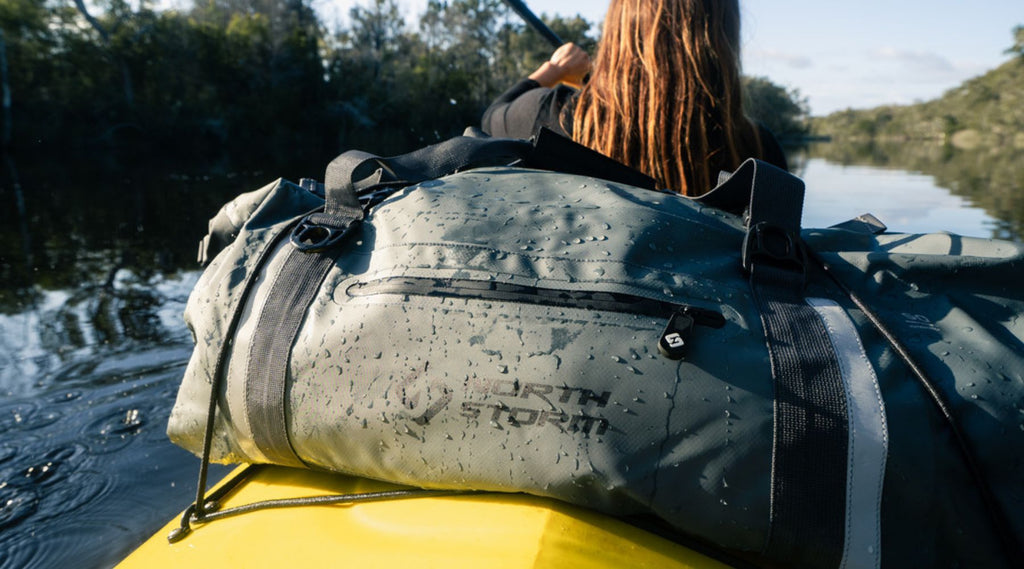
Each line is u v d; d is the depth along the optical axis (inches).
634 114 43.5
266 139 1069.8
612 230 26.8
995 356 24.0
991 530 22.9
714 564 24.2
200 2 1375.5
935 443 22.5
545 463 23.4
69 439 74.4
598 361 23.3
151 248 180.2
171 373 93.7
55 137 839.7
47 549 54.6
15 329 110.7
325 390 26.1
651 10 42.4
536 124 51.9
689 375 22.9
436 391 24.3
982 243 28.8
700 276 25.6
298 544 26.9
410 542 24.9
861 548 21.9
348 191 30.1
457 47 1534.2
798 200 27.9
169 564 28.3
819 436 21.9
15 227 208.7
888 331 24.4
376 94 1261.1
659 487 22.7
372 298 26.4
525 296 24.8
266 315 27.9
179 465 69.2
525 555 22.4
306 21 1443.2
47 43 887.1
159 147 905.5
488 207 28.6
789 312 24.9
